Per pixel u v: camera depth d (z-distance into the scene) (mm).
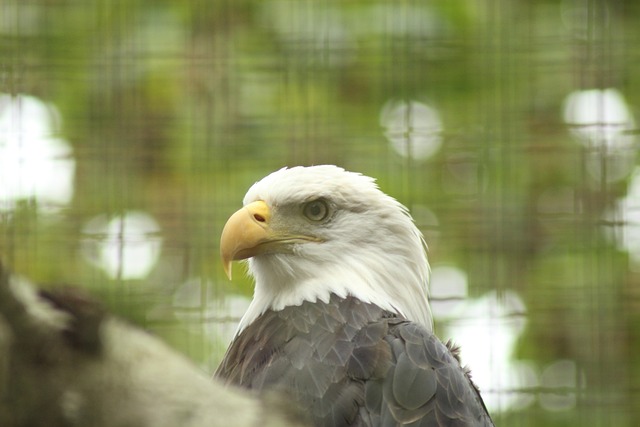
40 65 13547
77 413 3836
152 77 13641
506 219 13234
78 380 3840
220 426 3959
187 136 13406
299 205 9141
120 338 3920
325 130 13547
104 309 3873
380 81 13680
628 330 12891
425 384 7863
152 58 13711
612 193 13281
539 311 12938
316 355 8047
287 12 13859
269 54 13734
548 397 12711
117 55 13688
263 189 9289
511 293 13055
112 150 13281
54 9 13703
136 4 13836
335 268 9047
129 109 13523
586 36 13688
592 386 12727
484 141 13508
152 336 4027
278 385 7883
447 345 9414
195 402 3961
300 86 13656
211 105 13562
